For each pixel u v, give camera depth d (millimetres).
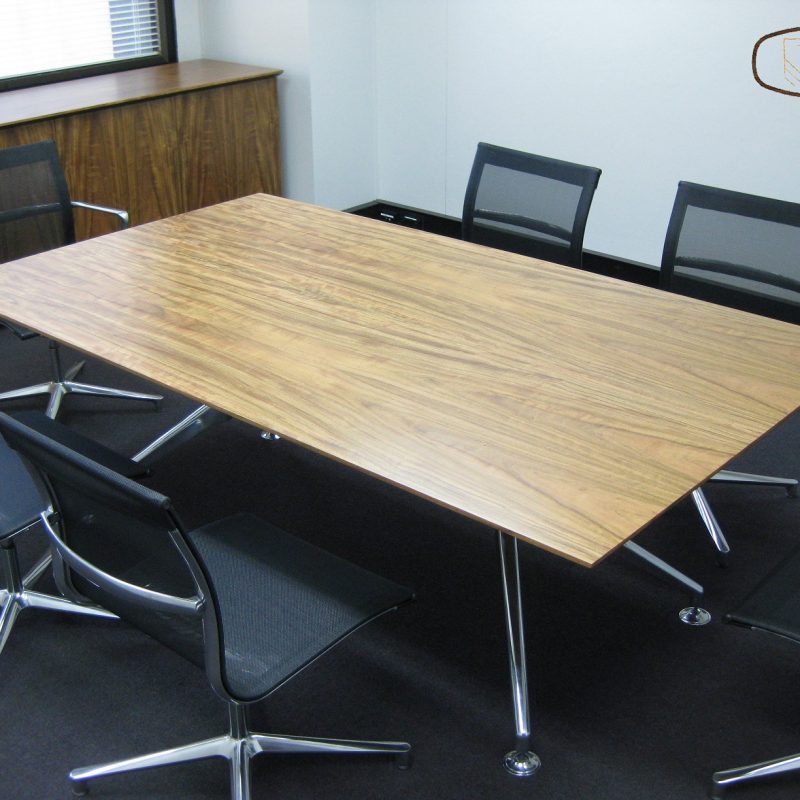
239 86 4941
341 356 2453
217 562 2215
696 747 2316
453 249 3131
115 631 2688
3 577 2883
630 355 2463
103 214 4598
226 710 2436
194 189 4945
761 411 2223
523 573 2891
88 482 1749
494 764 2287
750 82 4242
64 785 2242
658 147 4625
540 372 2383
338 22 5164
